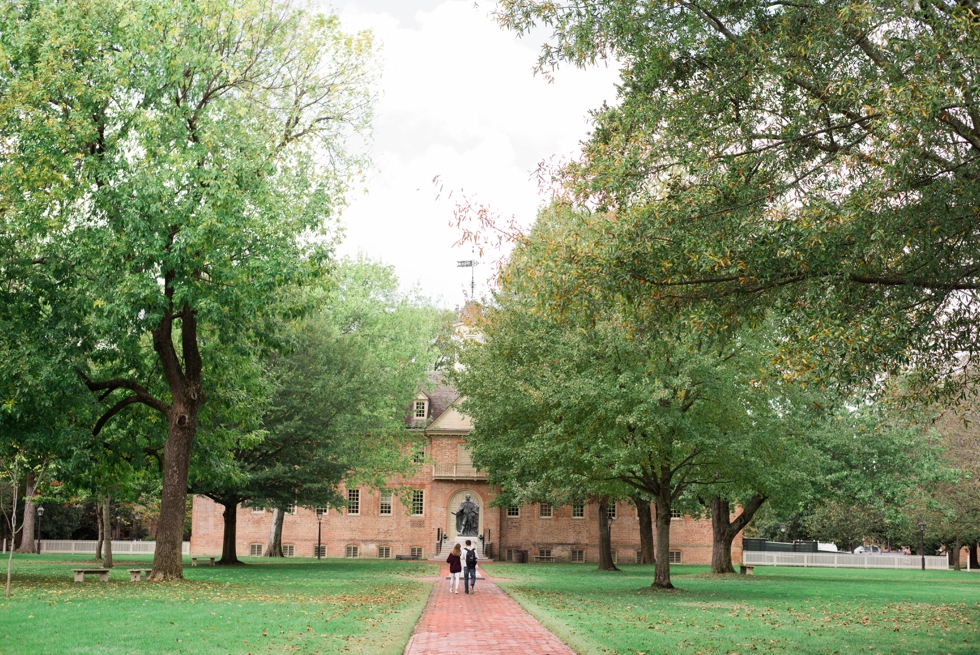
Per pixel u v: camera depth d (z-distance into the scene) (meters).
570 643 14.45
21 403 24.19
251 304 23.80
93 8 24.47
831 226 11.61
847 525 65.06
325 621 16.83
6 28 23.59
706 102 13.21
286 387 42.97
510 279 16.03
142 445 29.67
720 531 44.09
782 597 27.92
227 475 32.47
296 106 27.50
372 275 59.66
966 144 11.62
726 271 13.17
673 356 26.64
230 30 25.94
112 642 13.07
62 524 71.31
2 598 20.27
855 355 11.62
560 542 67.31
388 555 66.88
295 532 67.62
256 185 24.33
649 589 30.09
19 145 23.39
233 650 12.70
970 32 10.50
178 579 26.86
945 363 13.28
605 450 27.86
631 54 13.98
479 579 35.94
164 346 26.64
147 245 22.83
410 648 13.88
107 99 24.28
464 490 67.56
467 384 41.12
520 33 14.36
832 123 12.97
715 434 28.08
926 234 11.39
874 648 14.83
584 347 26.92
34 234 24.84
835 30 12.10
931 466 50.31
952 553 71.12
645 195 13.76
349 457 45.88
